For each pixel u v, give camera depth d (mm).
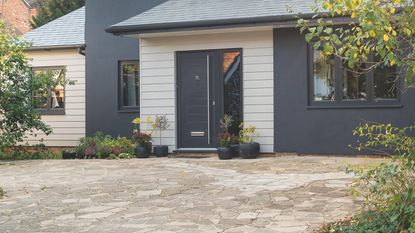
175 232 4895
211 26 10906
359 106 10508
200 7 12062
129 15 14500
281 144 11102
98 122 14781
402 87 10164
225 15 10984
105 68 14742
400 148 4559
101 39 14781
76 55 15797
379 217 4414
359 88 10586
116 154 11906
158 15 11906
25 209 6172
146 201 6406
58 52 15922
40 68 16094
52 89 14781
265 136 11250
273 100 11195
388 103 10328
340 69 10656
